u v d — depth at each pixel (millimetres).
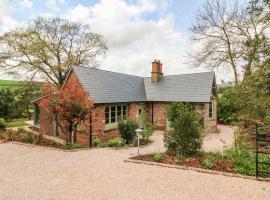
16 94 28688
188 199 6336
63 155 11258
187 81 23734
